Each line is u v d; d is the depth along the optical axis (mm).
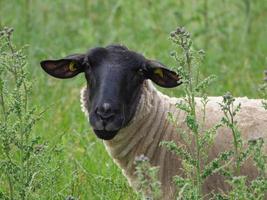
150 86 14203
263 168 11984
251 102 14289
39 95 19422
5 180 14805
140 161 11195
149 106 14031
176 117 14141
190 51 12328
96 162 16156
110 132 13336
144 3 24750
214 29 23297
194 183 12844
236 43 23281
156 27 23281
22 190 12688
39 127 17328
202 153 12594
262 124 13875
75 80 20375
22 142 12695
